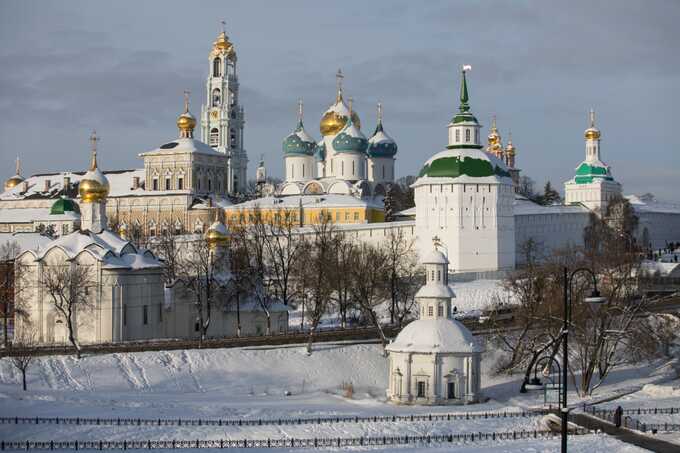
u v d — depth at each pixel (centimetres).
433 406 15238
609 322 17338
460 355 15525
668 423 13500
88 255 18938
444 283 16050
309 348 18025
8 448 11869
